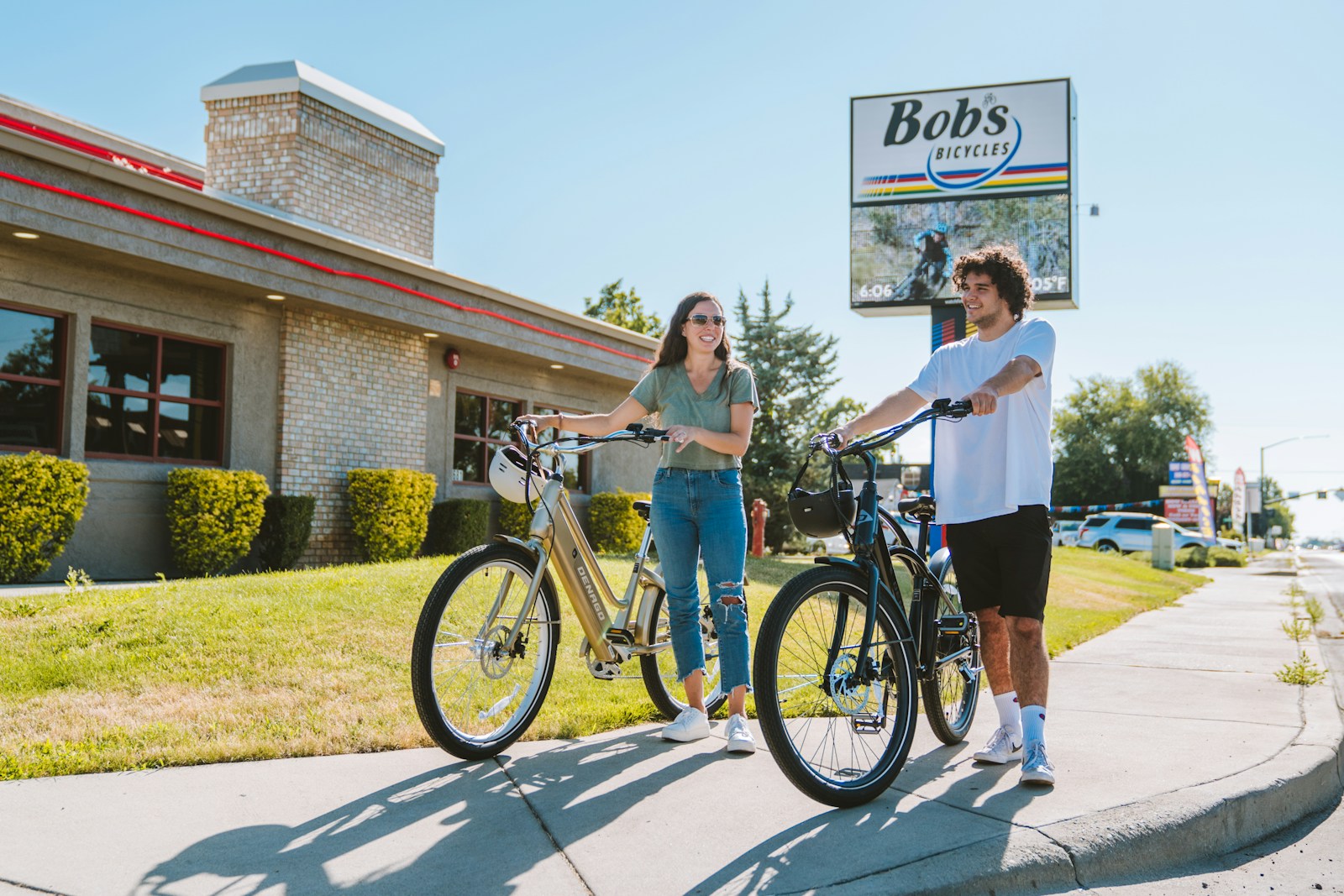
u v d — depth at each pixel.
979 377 3.76
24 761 3.47
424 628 3.50
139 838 2.77
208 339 10.35
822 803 3.12
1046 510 3.59
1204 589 16.06
